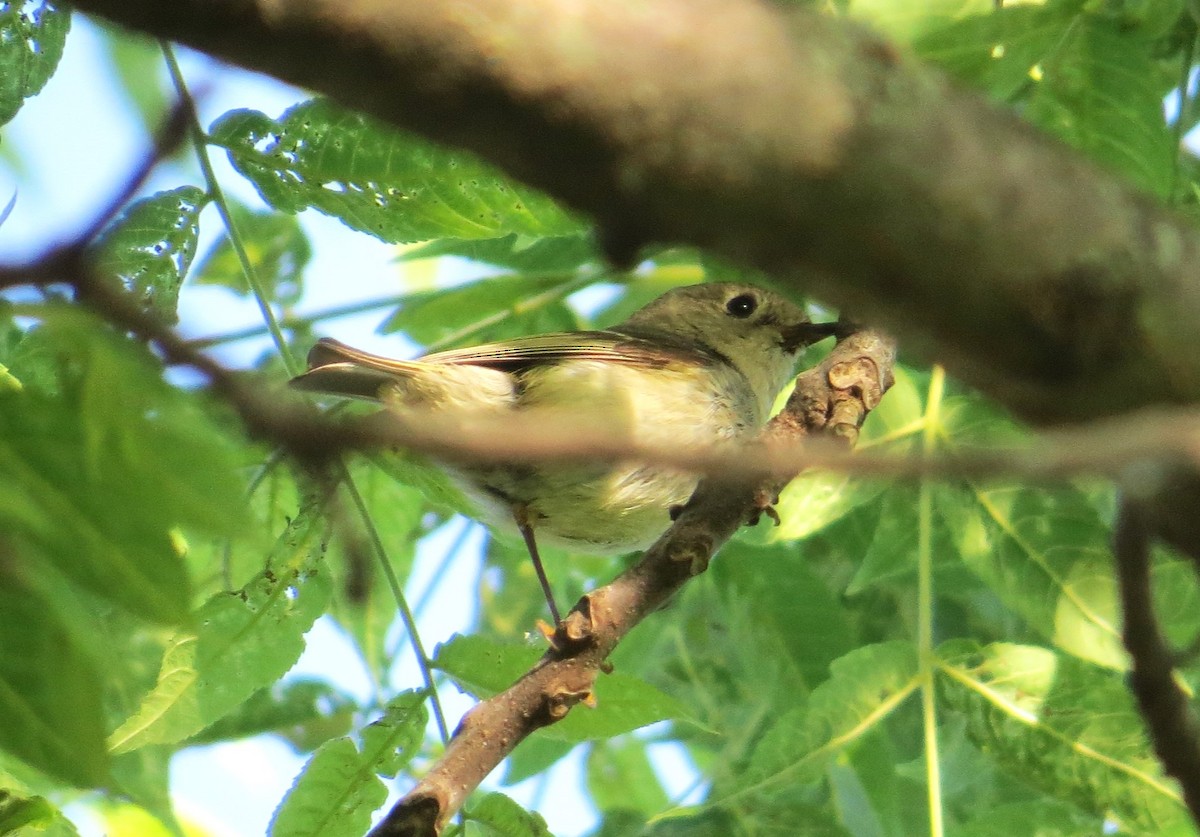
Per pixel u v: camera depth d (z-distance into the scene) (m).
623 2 3.17
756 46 3.18
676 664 12.05
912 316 3.36
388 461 7.74
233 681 7.32
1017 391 3.46
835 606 11.03
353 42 3.13
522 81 3.13
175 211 7.45
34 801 6.48
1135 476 3.52
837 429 7.64
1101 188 3.41
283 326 10.62
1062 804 8.64
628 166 3.19
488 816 6.92
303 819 6.99
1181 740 4.29
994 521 9.43
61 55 7.81
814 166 3.18
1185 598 9.45
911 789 11.16
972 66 7.83
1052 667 8.67
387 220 7.54
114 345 3.58
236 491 3.73
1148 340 3.35
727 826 10.39
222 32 3.18
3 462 3.68
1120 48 8.27
